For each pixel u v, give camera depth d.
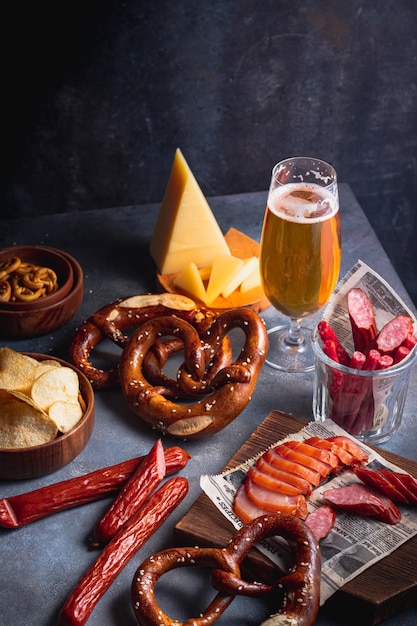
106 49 2.11
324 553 1.22
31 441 1.37
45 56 2.09
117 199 2.35
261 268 1.55
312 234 1.46
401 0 2.14
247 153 2.33
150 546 1.30
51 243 2.02
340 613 1.20
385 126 2.34
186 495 1.38
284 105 2.27
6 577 1.26
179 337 1.56
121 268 1.93
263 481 1.31
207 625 1.14
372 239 2.01
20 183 2.28
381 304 1.48
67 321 1.74
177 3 2.07
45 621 1.20
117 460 1.45
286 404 1.57
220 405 1.45
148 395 1.48
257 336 1.52
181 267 1.83
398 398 1.43
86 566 1.28
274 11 2.12
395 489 1.29
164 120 2.24
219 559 1.18
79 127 2.21
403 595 1.18
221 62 2.17
